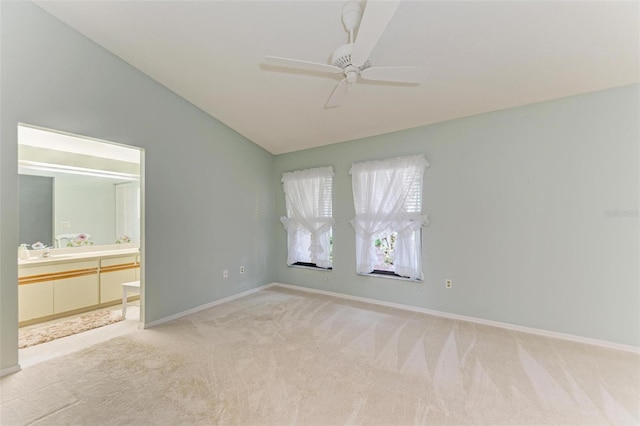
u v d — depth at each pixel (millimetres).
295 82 2957
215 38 2459
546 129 2803
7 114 2160
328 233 4270
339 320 3234
